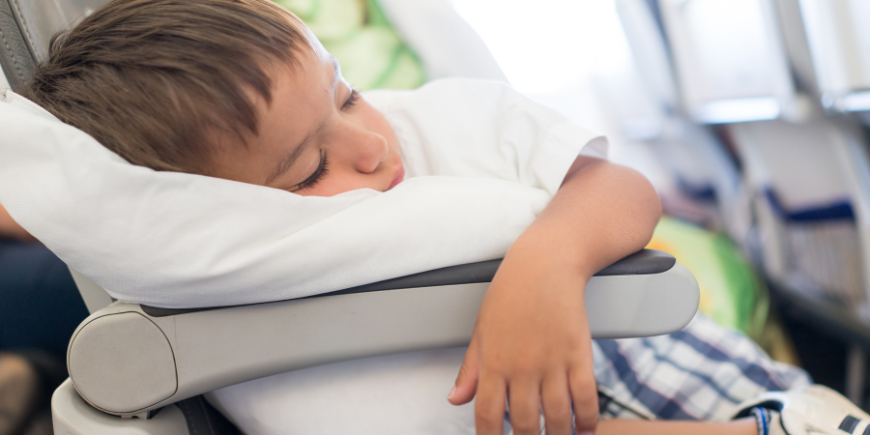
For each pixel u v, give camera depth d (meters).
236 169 0.43
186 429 0.47
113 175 0.38
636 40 2.09
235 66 0.40
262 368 0.42
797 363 1.34
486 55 1.07
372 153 0.48
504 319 0.37
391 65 1.08
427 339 0.42
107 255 0.39
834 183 1.37
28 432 0.68
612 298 0.42
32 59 0.55
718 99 1.86
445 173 0.60
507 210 0.45
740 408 0.59
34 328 0.67
